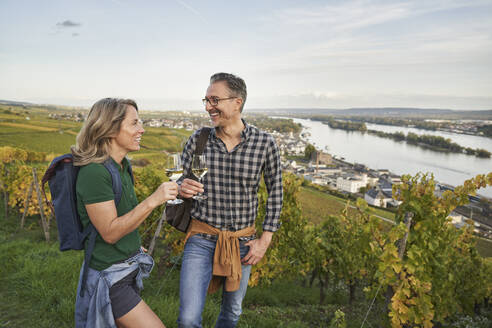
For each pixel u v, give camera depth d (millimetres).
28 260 4973
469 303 5453
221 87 1902
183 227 2037
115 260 1534
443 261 3875
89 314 1494
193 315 1836
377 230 3857
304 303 6301
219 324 2230
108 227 1412
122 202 1566
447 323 4930
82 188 1413
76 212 1475
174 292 4867
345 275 6328
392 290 3441
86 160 1429
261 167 2037
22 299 3770
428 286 3127
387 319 3461
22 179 11820
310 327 4168
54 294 3740
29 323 3238
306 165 150875
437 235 3730
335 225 7035
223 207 1996
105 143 1498
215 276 2141
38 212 11766
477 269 5633
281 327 3557
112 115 1461
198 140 2031
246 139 1968
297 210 6543
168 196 1453
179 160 1977
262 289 6203
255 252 2049
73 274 4352
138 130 1575
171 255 6883
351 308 5664
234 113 1946
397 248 3260
